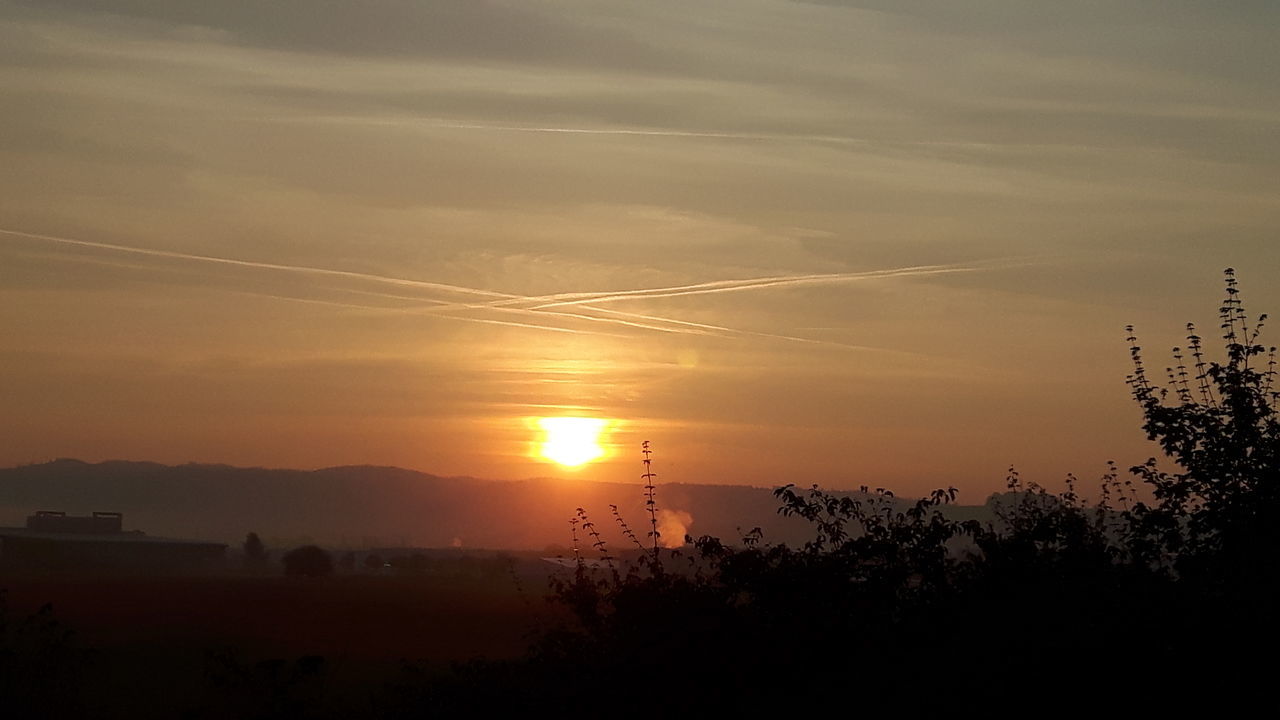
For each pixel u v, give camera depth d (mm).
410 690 14625
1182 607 11375
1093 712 11070
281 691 16531
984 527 13211
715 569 12945
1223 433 12047
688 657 12125
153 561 122562
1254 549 11352
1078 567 12195
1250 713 10703
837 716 11422
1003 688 11305
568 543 15031
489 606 55406
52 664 20484
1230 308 12352
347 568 132125
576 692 12539
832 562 12375
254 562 142250
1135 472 12406
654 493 14664
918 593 12516
